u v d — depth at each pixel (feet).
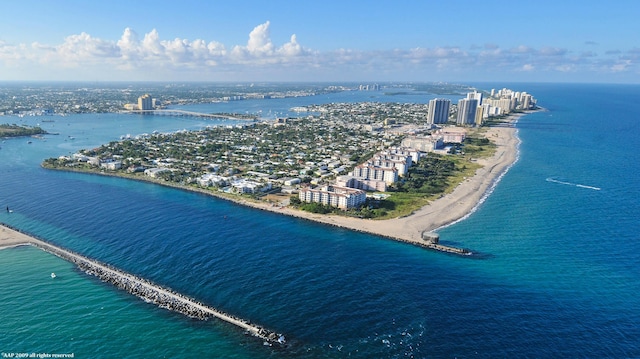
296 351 475.72
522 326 516.32
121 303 562.25
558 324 520.42
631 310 549.54
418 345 483.51
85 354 464.65
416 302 570.87
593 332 503.20
